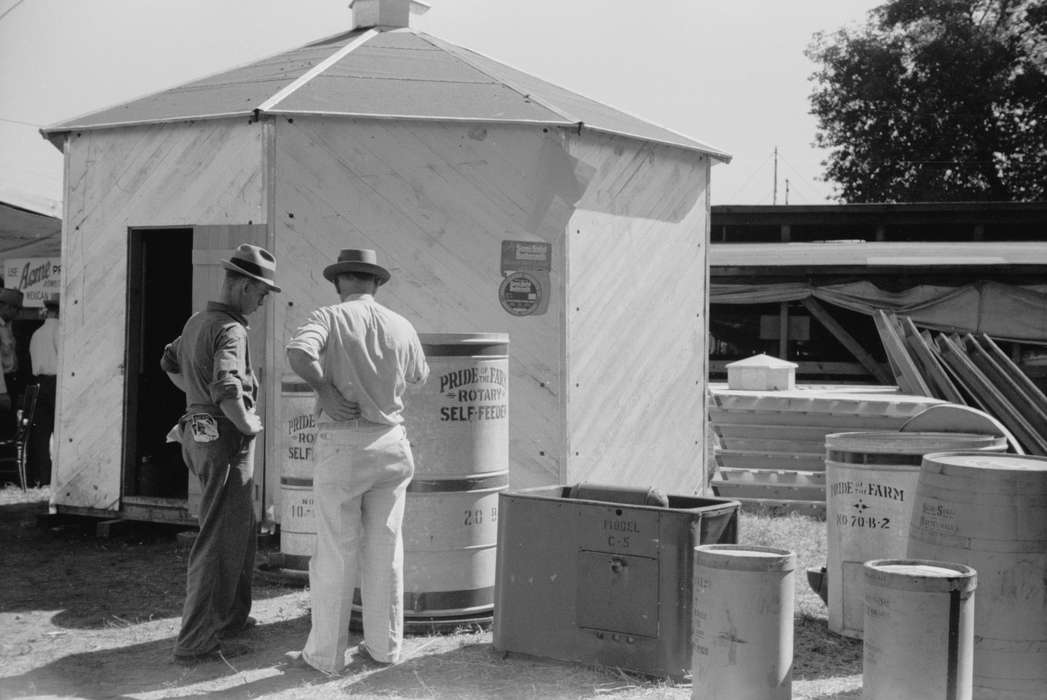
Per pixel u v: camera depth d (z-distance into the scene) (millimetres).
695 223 10406
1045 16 36219
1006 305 17094
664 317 10047
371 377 5477
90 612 6824
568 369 8836
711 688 4707
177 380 6125
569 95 10445
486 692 5234
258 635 6242
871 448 6008
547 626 5641
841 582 6145
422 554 6180
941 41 36625
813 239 22781
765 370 11016
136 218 9016
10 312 12477
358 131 8547
